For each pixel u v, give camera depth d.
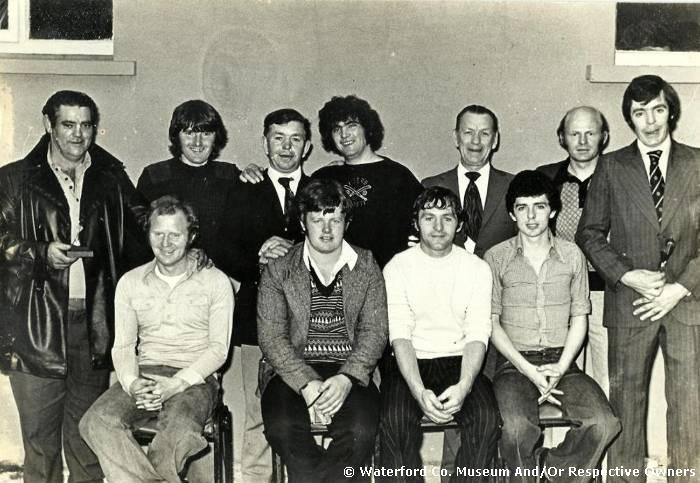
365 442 3.17
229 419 3.60
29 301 3.84
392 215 3.87
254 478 3.91
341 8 4.27
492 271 3.59
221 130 4.26
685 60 4.28
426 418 3.33
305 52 4.28
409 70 4.29
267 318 3.39
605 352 3.91
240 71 4.28
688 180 3.62
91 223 3.88
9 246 3.84
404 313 3.44
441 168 4.31
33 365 3.85
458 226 3.50
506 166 4.31
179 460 3.15
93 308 3.84
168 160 4.11
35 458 3.94
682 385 3.62
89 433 3.21
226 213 3.84
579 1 4.26
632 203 3.63
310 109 4.29
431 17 4.28
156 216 3.42
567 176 3.95
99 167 3.97
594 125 3.88
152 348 3.47
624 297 3.62
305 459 3.21
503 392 3.36
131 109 4.27
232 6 4.26
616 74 4.25
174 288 3.47
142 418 3.32
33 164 3.91
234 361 4.21
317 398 3.21
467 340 3.41
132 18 4.25
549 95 4.29
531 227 3.51
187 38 4.26
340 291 3.42
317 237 3.34
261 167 4.06
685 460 3.65
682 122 4.27
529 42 4.28
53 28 4.29
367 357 3.33
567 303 3.54
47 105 3.90
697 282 3.55
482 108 3.95
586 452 3.31
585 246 3.67
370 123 4.11
